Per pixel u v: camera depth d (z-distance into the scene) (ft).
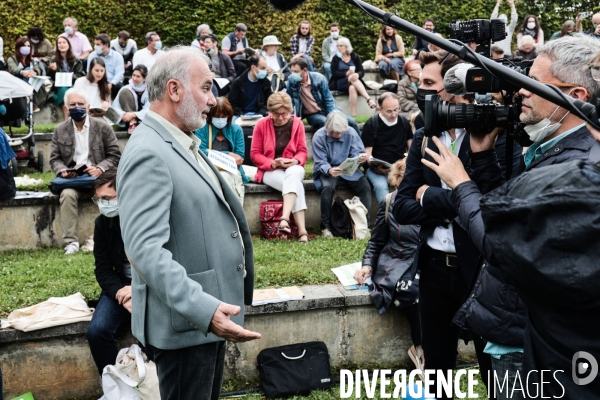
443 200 9.25
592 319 5.54
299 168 20.92
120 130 28.32
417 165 10.12
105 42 33.24
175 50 8.82
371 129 22.72
